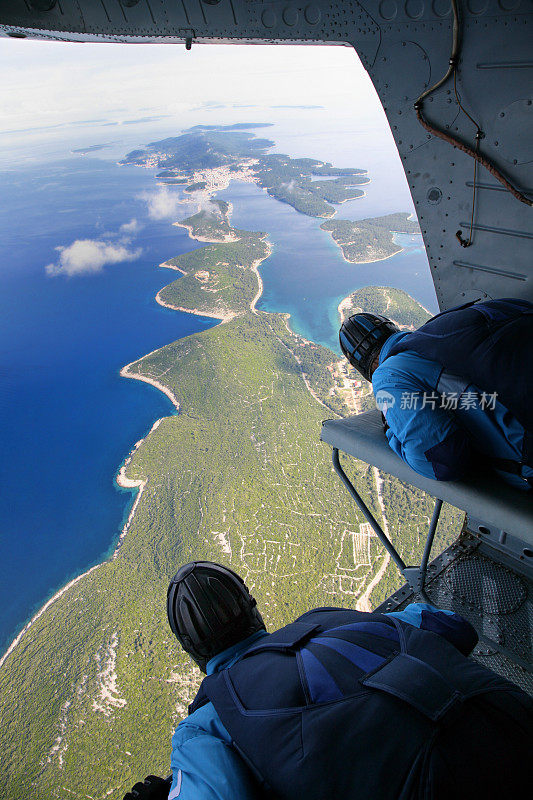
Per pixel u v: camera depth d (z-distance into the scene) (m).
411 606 1.08
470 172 2.34
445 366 1.45
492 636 2.15
